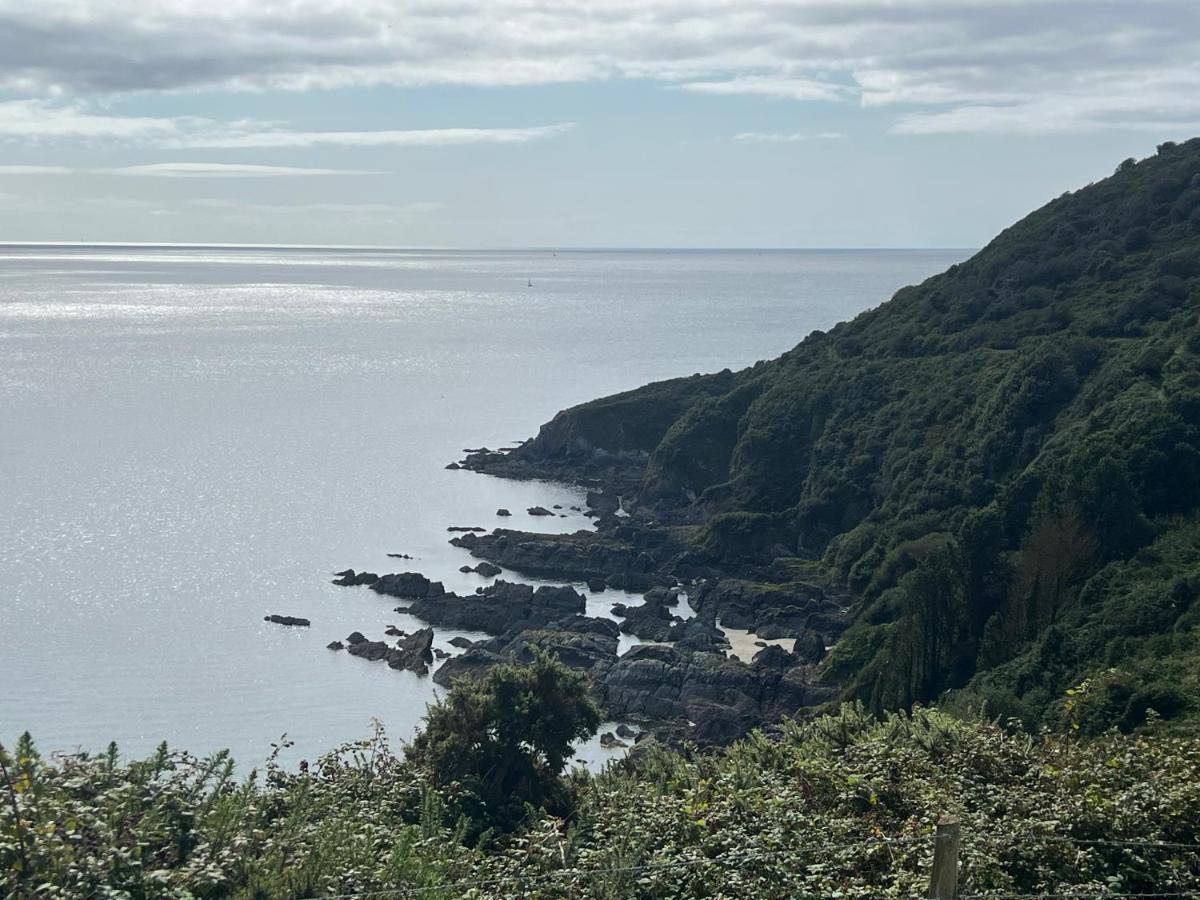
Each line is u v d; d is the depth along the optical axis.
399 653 73.81
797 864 16.19
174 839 14.10
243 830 14.85
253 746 59.97
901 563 79.25
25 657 71.56
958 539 62.56
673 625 80.62
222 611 81.69
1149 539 59.53
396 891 14.05
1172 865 16.72
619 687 68.81
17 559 92.19
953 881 13.00
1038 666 51.03
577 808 23.20
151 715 63.56
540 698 30.64
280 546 98.50
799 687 68.25
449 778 27.86
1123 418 72.44
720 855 16.05
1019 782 19.61
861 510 95.44
